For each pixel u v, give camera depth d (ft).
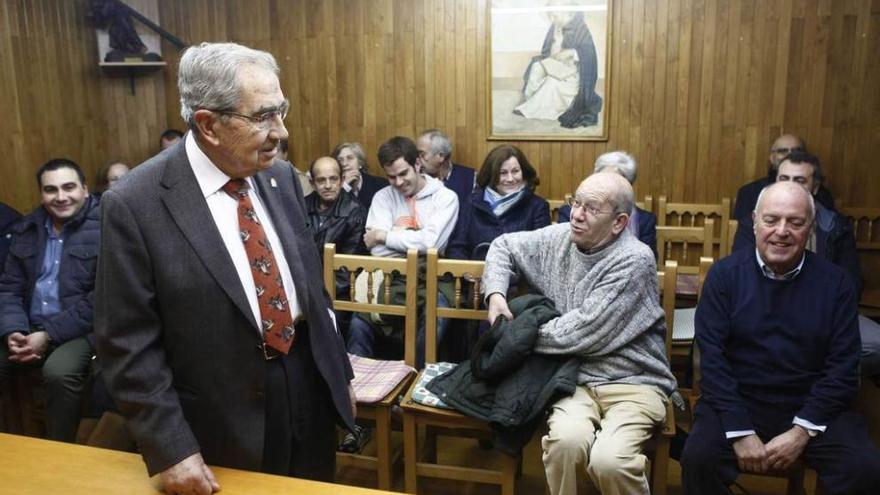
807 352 6.02
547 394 6.02
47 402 7.79
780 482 7.61
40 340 8.04
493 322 6.45
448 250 9.74
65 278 8.27
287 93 13.76
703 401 6.30
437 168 12.09
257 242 4.22
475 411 6.30
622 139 12.45
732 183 12.15
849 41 11.28
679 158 12.29
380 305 7.58
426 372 7.16
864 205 11.66
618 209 6.12
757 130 11.90
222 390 4.13
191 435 3.90
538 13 12.26
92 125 13.57
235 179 4.18
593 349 6.12
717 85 11.92
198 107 3.73
